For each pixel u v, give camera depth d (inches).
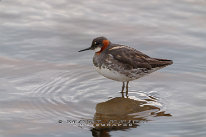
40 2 888.3
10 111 534.3
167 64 600.7
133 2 892.0
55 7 867.4
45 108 546.9
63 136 479.5
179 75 650.8
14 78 624.7
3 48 706.8
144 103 571.8
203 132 486.6
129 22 808.3
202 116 528.7
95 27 787.4
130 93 604.4
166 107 558.3
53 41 738.8
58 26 789.2
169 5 874.8
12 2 879.1
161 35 762.2
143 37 754.8
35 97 575.2
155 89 614.2
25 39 738.8
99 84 630.5
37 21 805.2
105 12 846.5
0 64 660.7
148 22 808.3
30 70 650.8
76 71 660.7
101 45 602.9
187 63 679.1
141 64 590.2
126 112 543.8
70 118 523.2
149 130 493.7
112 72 593.3
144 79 649.0
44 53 701.9
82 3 887.7
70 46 725.3
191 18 820.0
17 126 499.2
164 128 498.3
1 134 479.5
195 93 596.7
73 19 816.9
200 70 659.4
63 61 685.3
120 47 606.5
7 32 756.6
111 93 603.5
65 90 601.9
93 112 542.3
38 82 618.8
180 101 575.2
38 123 507.8
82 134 485.1
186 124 507.5
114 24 799.7
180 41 741.9
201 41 740.7
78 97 584.4
